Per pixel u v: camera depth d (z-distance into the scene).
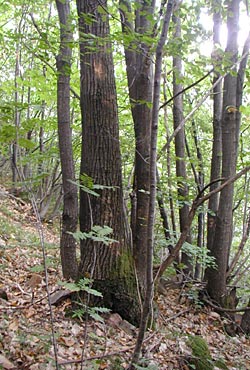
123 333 4.58
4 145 3.06
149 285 3.04
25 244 8.62
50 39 5.43
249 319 6.38
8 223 9.91
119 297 4.84
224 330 6.26
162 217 7.52
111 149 4.89
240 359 5.23
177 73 4.67
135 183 5.64
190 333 5.59
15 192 12.30
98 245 4.86
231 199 6.86
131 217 5.68
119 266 4.90
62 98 6.21
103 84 4.85
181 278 7.49
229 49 5.89
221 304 6.88
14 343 3.70
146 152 5.28
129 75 5.68
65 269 6.23
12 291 5.33
